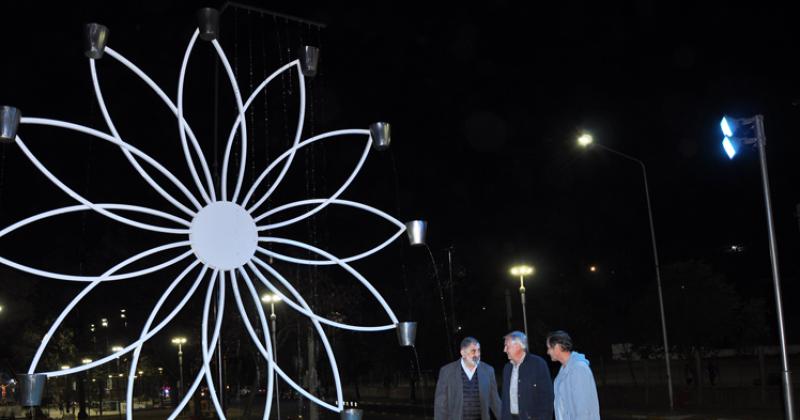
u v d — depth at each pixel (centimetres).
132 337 4359
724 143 1255
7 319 4362
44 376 599
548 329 4128
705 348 3650
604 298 4384
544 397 782
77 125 621
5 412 4750
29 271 591
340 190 717
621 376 4328
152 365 5356
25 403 593
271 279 3259
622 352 4300
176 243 649
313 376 3216
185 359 4572
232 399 7206
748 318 3728
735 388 3078
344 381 6116
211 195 667
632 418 2928
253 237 671
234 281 673
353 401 5922
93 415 5703
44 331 4456
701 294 3584
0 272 4241
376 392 6781
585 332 4144
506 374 833
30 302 4428
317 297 3669
